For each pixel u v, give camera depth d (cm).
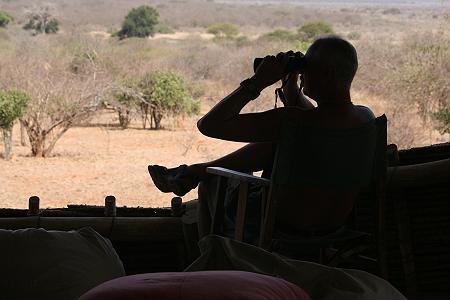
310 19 11350
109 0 15538
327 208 410
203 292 257
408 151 555
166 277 270
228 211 442
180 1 16975
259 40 5603
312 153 391
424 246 546
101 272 379
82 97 2073
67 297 362
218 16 12188
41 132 1950
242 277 272
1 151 2011
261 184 400
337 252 422
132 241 527
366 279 353
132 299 255
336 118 407
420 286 548
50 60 3020
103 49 3466
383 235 424
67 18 10931
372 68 2920
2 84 2069
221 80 3588
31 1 13488
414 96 2461
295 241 406
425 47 2738
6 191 1495
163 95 2511
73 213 541
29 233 381
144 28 8694
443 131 2206
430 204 543
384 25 9088
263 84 407
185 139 2261
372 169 417
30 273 365
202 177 454
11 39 6931
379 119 412
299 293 277
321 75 408
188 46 5788
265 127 404
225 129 404
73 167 1794
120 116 2531
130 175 1702
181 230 527
